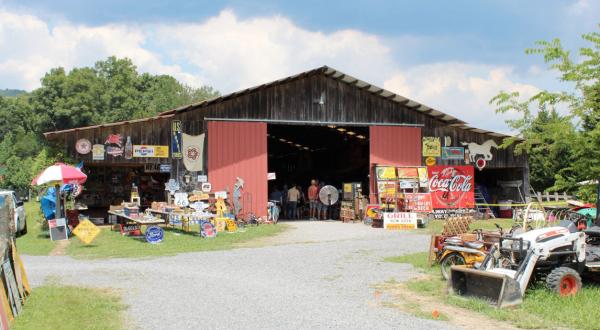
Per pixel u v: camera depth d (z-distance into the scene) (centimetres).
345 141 3378
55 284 980
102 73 6944
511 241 905
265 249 1481
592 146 1143
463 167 2592
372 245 1556
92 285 977
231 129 2286
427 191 2484
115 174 2888
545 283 894
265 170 2322
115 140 2125
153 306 820
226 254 1390
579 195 1192
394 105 2519
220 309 802
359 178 3189
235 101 2295
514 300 808
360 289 950
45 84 6372
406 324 724
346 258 1306
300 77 2366
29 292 873
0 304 666
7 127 7894
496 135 2633
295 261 1264
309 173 3950
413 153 2530
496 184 2903
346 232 1939
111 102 6712
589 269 941
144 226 2033
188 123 2230
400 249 1465
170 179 2189
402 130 2522
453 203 2555
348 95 2456
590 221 1484
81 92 6338
